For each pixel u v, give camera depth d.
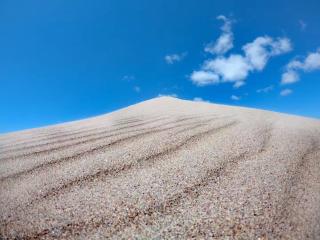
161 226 3.05
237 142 6.13
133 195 3.75
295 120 10.45
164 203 3.53
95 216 3.27
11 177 4.54
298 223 3.01
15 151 6.27
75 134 7.88
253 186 3.93
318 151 5.66
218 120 9.39
